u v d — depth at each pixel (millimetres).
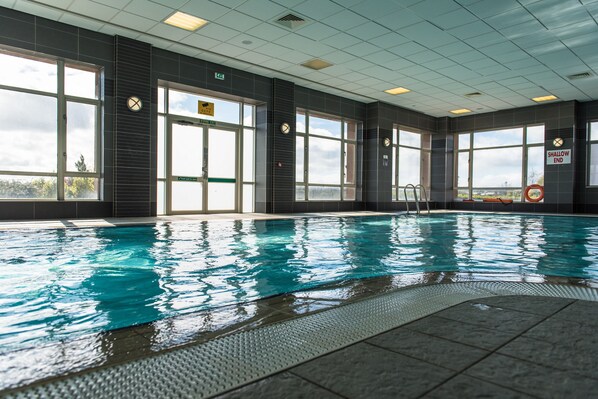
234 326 1839
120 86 7562
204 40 7785
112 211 7613
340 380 1150
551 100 12102
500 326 1646
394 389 1091
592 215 11062
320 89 11297
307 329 1633
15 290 2639
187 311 2199
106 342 1635
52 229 5660
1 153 6656
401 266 3658
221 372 1222
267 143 10195
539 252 4547
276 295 2432
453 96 11828
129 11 6578
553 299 2113
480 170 14336
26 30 6625
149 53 7918
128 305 2318
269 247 4695
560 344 1434
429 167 15234
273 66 9344
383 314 1843
